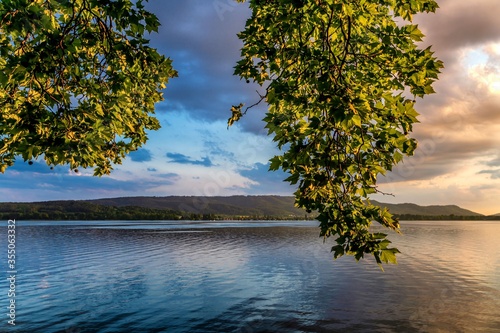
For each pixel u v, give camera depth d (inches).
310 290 1286.9
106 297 1177.4
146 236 4237.2
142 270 1728.6
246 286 1358.3
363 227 197.9
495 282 1444.4
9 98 231.5
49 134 184.9
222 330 861.8
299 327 887.7
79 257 2206.0
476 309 1047.0
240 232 5319.9
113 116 245.9
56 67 200.5
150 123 383.6
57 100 194.1
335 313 1001.5
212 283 1414.9
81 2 213.3
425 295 1213.1
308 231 5753.0
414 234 4965.6
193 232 5216.5
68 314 982.4
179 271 1702.8
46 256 2260.1
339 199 203.9
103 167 375.2
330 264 1932.8
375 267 1831.9
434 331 864.3
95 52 269.9
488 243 3420.3
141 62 229.8
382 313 1005.8
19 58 184.9
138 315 978.7
